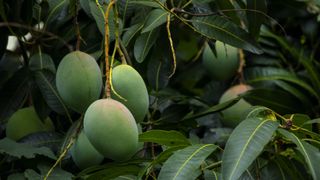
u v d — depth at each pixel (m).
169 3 2.06
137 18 2.06
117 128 1.64
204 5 2.11
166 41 2.08
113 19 1.93
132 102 1.72
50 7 2.11
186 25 2.10
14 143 1.94
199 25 2.00
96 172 1.80
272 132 1.65
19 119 2.08
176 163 1.67
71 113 2.10
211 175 1.76
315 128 2.27
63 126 2.12
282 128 1.78
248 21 2.03
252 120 1.68
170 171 1.66
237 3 2.21
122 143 1.64
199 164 1.67
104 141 1.64
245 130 1.65
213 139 2.21
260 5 2.03
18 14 2.11
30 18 2.11
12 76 2.16
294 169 1.81
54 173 1.88
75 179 1.89
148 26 1.92
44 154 1.90
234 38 2.01
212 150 1.70
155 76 2.11
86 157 1.83
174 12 2.03
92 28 2.21
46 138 2.04
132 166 1.82
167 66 2.11
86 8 1.98
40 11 2.18
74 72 1.76
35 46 2.21
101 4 1.94
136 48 1.96
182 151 1.69
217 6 2.16
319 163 1.64
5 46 2.17
